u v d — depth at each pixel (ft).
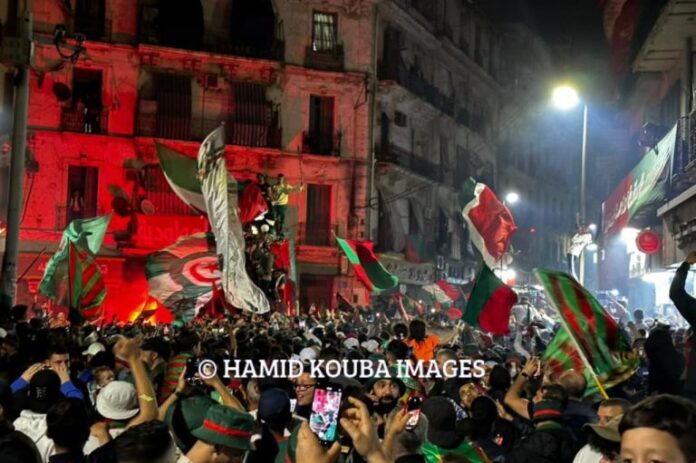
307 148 149.18
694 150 67.87
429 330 56.08
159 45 139.95
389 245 157.38
